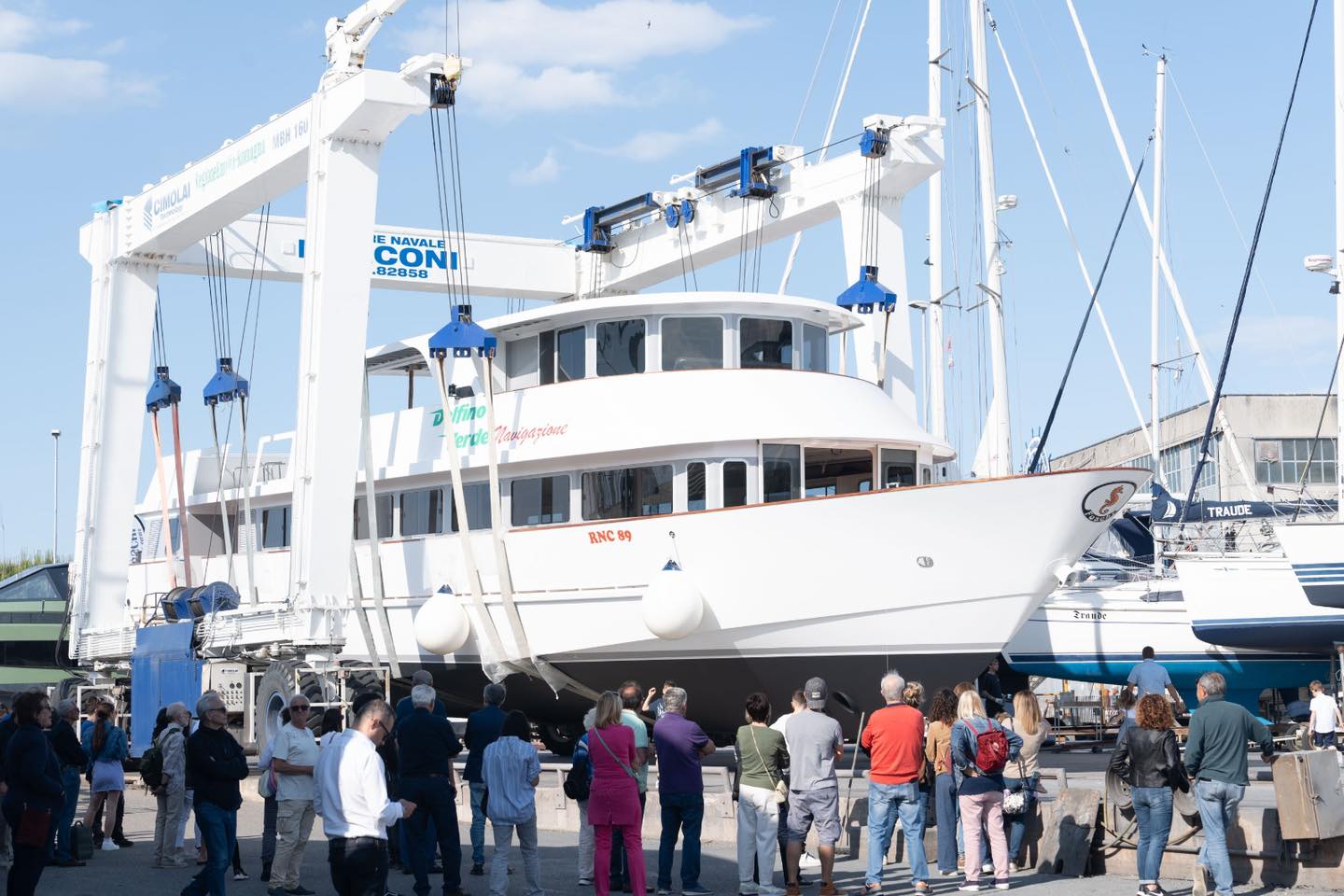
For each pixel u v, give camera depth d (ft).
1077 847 41.88
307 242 66.54
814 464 71.46
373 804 28.50
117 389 85.92
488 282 92.02
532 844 37.52
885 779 39.22
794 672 62.28
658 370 66.74
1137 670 63.26
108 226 87.10
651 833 52.70
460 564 71.05
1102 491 58.85
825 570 60.34
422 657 72.84
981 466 101.09
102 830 52.29
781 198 77.05
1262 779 59.77
